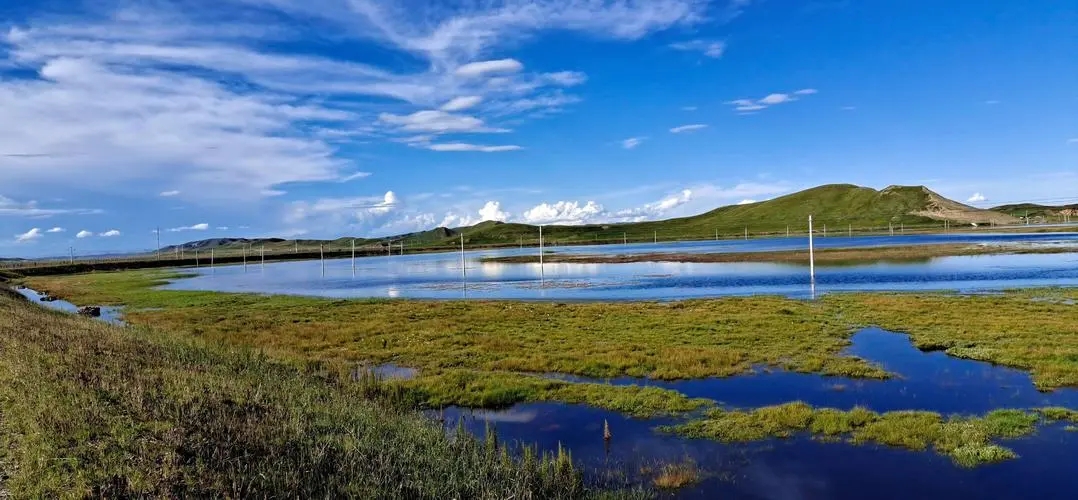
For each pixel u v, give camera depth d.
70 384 14.03
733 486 14.08
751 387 22.30
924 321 34.16
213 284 94.44
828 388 21.84
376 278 97.94
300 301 58.59
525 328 36.28
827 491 13.75
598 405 20.42
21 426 11.59
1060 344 26.50
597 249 198.88
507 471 13.03
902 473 14.56
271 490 10.44
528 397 21.47
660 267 99.50
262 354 26.25
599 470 15.09
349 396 19.25
